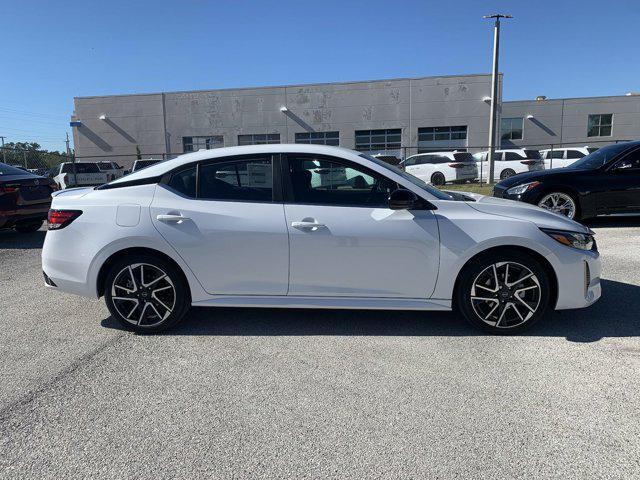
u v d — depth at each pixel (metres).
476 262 3.78
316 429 2.65
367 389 3.07
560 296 3.78
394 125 32.81
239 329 4.12
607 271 5.72
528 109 36.56
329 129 33.38
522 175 8.98
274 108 33.53
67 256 4.00
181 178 3.99
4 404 2.96
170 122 34.06
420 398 2.95
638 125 36.12
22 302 5.04
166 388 3.13
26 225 9.82
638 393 2.96
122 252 3.98
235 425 2.70
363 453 2.44
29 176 8.87
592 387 3.04
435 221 3.75
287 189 3.89
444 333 3.96
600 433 2.57
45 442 2.57
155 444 2.54
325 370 3.35
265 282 3.88
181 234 3.84
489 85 31.80
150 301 4.00
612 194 8.20
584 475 2.25
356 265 3.80
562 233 3.72
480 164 24.02
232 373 3.32
